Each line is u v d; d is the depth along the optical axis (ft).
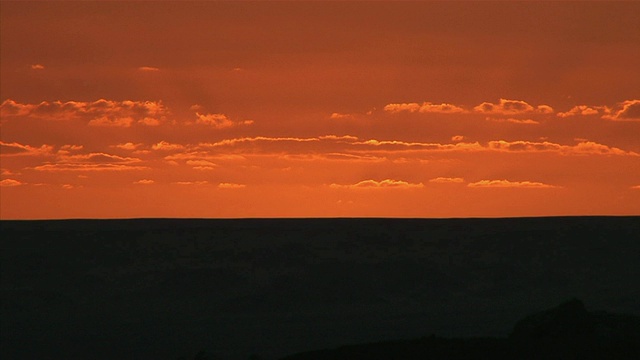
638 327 387.55
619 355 340.80
